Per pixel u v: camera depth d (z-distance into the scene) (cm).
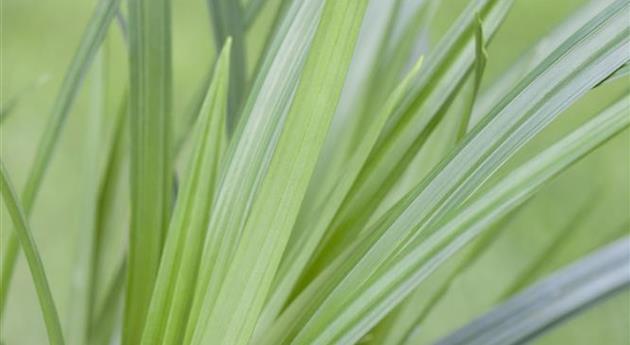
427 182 61
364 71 81
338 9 56
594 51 60
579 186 233
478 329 74
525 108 60
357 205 69
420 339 184
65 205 215
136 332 70
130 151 69
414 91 70
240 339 59
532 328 74
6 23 273
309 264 69
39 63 258
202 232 61
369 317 60
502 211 59
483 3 71
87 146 86
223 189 63
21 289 185
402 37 82
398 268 60
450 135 78
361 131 80
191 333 61
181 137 81
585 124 60
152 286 70
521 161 138
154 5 70
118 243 96
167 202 70
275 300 66
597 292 75
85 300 86
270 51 66
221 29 79
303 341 61
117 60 265
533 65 75
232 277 59
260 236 58
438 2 82
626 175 238
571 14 75
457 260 83
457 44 70
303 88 57
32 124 237
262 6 84
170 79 70
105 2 71
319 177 78
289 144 57
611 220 219
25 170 221
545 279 76
